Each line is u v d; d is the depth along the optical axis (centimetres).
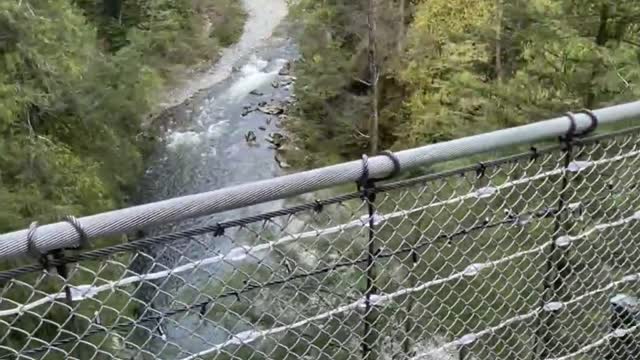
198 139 1845
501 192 207
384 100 1609
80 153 1255
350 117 1641
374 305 181
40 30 1138
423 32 1358
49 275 135
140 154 1578
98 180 1150
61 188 1056
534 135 178
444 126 1161
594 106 904
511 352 230
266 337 192
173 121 1955
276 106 2008
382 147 1596
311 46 1706
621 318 234
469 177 211
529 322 228
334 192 354
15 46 1082
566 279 223
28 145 1038
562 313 228
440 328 229
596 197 214
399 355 209
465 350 225
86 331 150
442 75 1318
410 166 162
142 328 179
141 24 2306
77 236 132
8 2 1056
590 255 231
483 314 233
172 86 2169
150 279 148
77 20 1358
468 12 1277
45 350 147
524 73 976
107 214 135
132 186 1505
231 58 2408
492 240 219
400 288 194
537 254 219
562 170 190
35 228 130
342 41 1680
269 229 181
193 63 2331
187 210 141
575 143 187
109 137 1336
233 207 145
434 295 218
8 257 128
